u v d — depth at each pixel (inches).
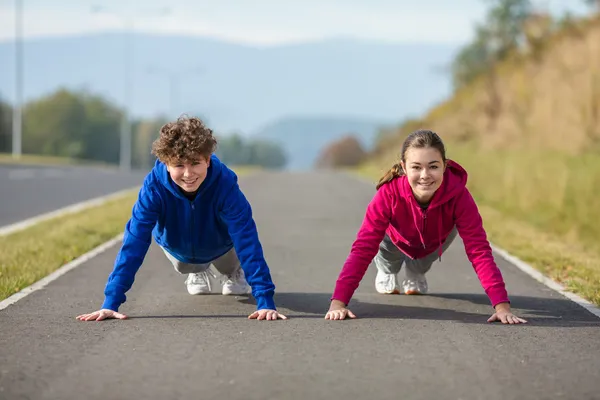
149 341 253.3
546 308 319.0
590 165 801.6
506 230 600.1
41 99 5344.5
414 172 287.0
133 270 293.3
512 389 204.7
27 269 404.8
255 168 2305.6
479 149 1184.2
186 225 297.6
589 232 658.8
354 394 200.7
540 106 1034.1
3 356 235.1
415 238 310.7
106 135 5438.0
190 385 207.8
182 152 272.7
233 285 337.7
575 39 1121.4
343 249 503.2
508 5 1836.9
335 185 1179.3
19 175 1342.3
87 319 285.9
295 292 357.7
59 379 212.8
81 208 750.5
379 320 288.2
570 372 220.1
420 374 217.6
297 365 226.1
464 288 366.6
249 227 294.8
